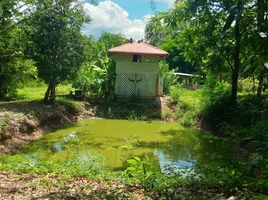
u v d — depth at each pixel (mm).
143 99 29844
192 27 21594
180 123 24109
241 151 11672
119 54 29938
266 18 17406
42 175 9344
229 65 22234
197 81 24641
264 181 7527
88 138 19031
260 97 20266
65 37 23359
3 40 17984
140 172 9086
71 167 10359
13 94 27406
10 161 11250
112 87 29469
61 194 7531
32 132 18719
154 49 30734
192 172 10266
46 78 23453
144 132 21312
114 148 16875
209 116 21828
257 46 18422
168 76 33625
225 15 20594
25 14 16844
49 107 23141
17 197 7344
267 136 11734
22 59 21125
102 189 7895
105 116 26188
